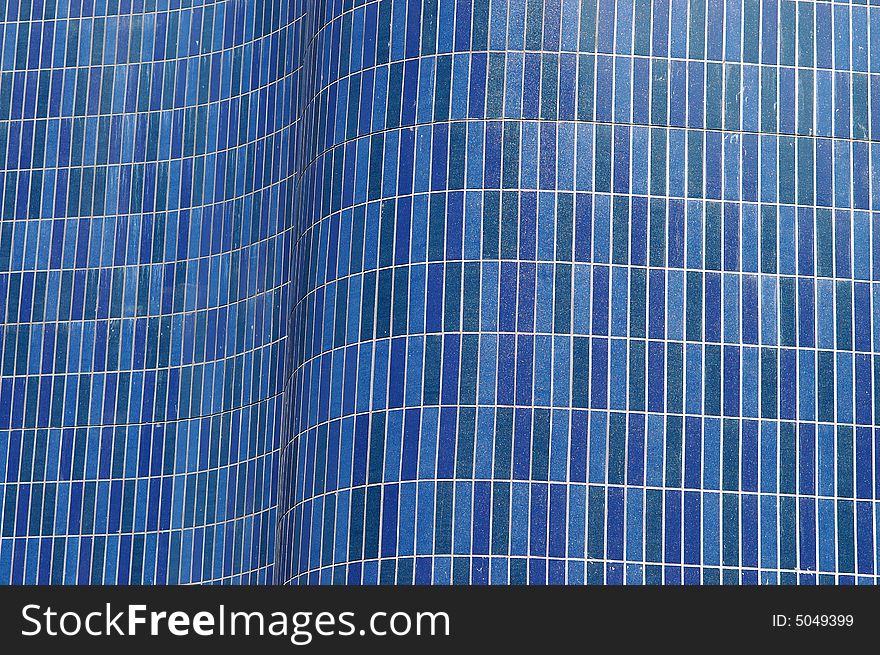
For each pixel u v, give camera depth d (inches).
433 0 3166.8
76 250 3710.6
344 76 3196.4
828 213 3129.9
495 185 3063.5
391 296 3043.8
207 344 3577.8
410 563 2906.0
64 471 3570.4
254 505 3420.3
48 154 3779.5
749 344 3038.9
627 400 2982.3
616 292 3029.0
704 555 2928.2
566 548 2906.0
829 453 3009.4
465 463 2942.9
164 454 3535.9
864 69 3216.0
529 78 3115.2
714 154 3122.5
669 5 3179.1
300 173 3275.1
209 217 3656.5
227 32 3764.8
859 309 3090.6
